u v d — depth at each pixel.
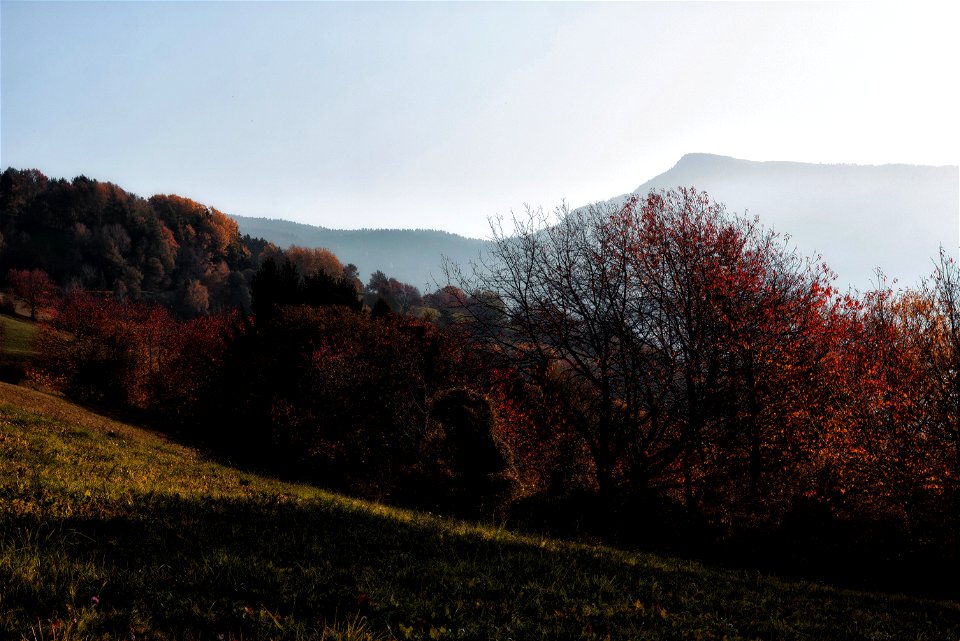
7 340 87.12
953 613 12.52
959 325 21.08
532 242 22.05
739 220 22.36
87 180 190.88
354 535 9.36
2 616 4.48
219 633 4.97
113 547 6.76
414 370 28.36
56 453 12.55
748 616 8.68
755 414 19.67
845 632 8.66
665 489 20.58
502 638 5.88
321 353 31.23
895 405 21.11
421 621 6.02
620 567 10.34
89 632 4.50
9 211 174.88
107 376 65.81
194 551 7.11
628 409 19.89
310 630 5.28
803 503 19.88
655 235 21.12
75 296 95.00
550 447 24.69
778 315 20.95
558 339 20.98
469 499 17.72
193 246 184.62
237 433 27.78
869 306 25.52
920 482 19.92
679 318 20.59
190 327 77.88
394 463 21.62
